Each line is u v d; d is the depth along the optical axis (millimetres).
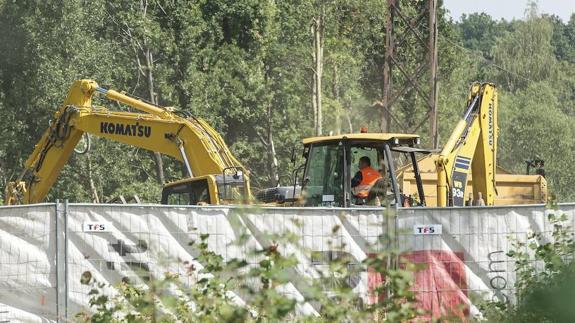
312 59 164750
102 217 37656
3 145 125938
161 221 37500
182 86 148750
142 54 148500
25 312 37750
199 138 68625
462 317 31609
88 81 74312
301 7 163000
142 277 34094
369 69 179750
